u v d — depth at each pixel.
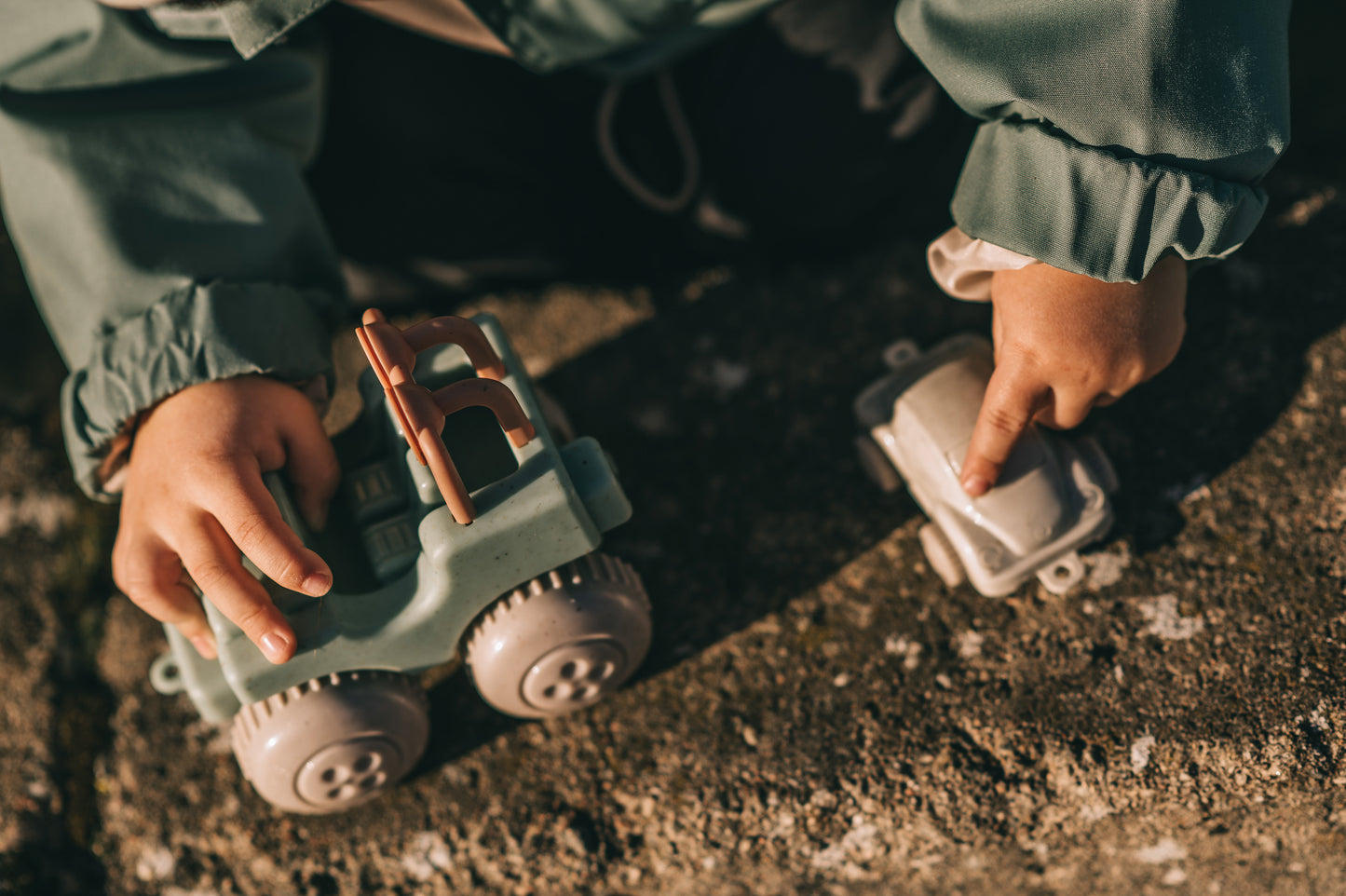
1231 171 0.75
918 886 0.97
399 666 0.86
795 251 1.27
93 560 1.19
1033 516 0.86
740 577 1.04
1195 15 0.73
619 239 1.35
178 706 1.07
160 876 0.99
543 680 0.86
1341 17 1.40
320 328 0.95
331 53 1.14
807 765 0.93
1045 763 0.88
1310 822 0.86
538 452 0.79
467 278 1.32
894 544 1.02
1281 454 0.98
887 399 0.98
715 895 0.98
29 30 0.90
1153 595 0.93
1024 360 0.80
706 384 1.19
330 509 0.91
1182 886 0.97
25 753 1.07
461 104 1.19
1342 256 1.08
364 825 0.97
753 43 1.11
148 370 0.85
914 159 1.16
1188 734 0.86
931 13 0.80
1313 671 0.87
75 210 0.89
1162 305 0.79
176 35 0.92
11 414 1.33
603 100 1.17
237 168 0.94
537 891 0.95
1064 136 0.76
